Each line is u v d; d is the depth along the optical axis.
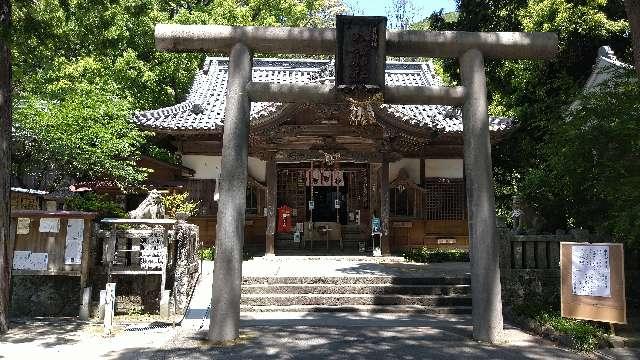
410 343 6.75
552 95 16.28
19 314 8.14
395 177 16.81
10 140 7.14
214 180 16.41
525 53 7.59
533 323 7.67
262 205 16.86
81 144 11.52
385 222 14.98
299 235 16.73
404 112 14.21
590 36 15.53
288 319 8.45
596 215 9.31
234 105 7.23
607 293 7.05
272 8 22.95
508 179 18.81
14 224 7.91
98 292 8.37
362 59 7.16
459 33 7.52
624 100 7.87
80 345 6.43
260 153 15.02
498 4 16.97
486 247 7.05
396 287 9.91
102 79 17.72
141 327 7.50
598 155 8.13
